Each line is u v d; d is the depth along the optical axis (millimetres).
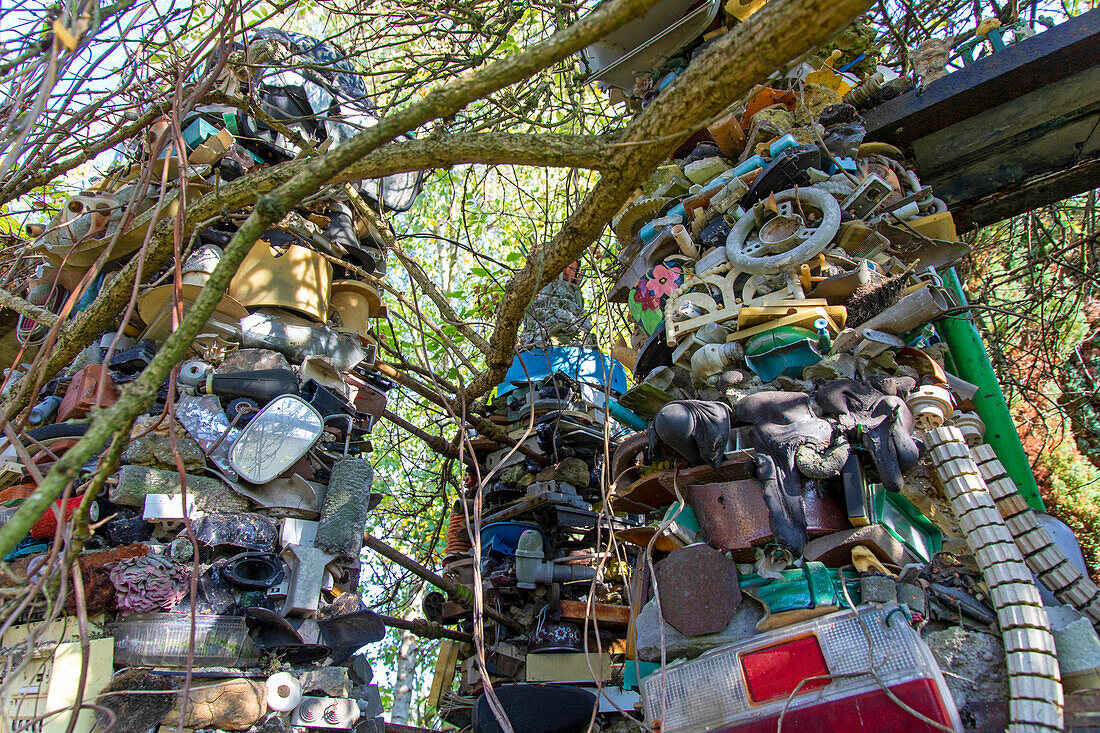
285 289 4031
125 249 3887
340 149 1929
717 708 2539
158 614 3162
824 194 3301
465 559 5609
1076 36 3805
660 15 4109
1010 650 2404
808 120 3887
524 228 8109
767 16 1963
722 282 3369
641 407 3555
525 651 5062
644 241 3893
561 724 3814
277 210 1916
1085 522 6270
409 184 5121
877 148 3994
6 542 1485
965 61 5375
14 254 4078
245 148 4594
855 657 2393
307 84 4820
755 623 2719
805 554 2770
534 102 4895
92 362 3922
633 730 4211
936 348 3416
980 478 2707
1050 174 4676
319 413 3826
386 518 8625
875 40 5188
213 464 3527
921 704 2240
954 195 4746
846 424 2818
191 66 3041
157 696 2977
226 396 3719
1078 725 2311
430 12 5141
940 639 2539
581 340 5887
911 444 2750
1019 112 4172
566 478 5496
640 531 3184
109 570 3152
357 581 3848
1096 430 7070
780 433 2844
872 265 3320
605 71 4430
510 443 5445
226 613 3314
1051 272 6648
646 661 2928
